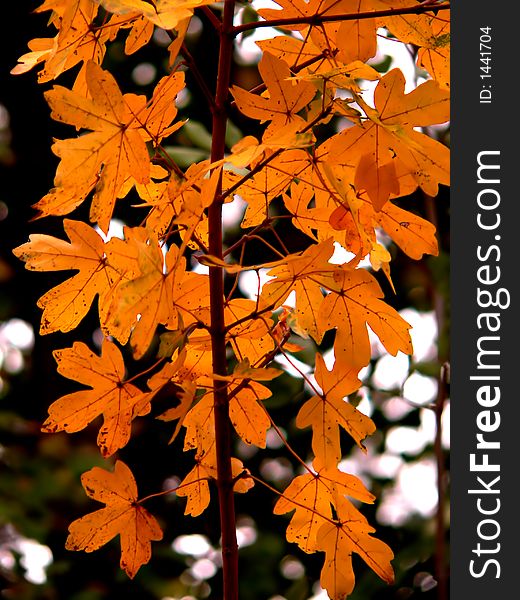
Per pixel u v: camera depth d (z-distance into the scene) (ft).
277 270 3.84
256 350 3.85
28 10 7.09
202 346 3.69
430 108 3.55
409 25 3.66
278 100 3.60
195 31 6.94
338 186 3.54
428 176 3.56
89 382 3.67
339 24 3.68
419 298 6.82
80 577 7.15
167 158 3.61
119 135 3.50
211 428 3.84
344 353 3.73
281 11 3.74
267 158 3.65
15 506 7.00
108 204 3.53
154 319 3.37
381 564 3.78
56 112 3.45
